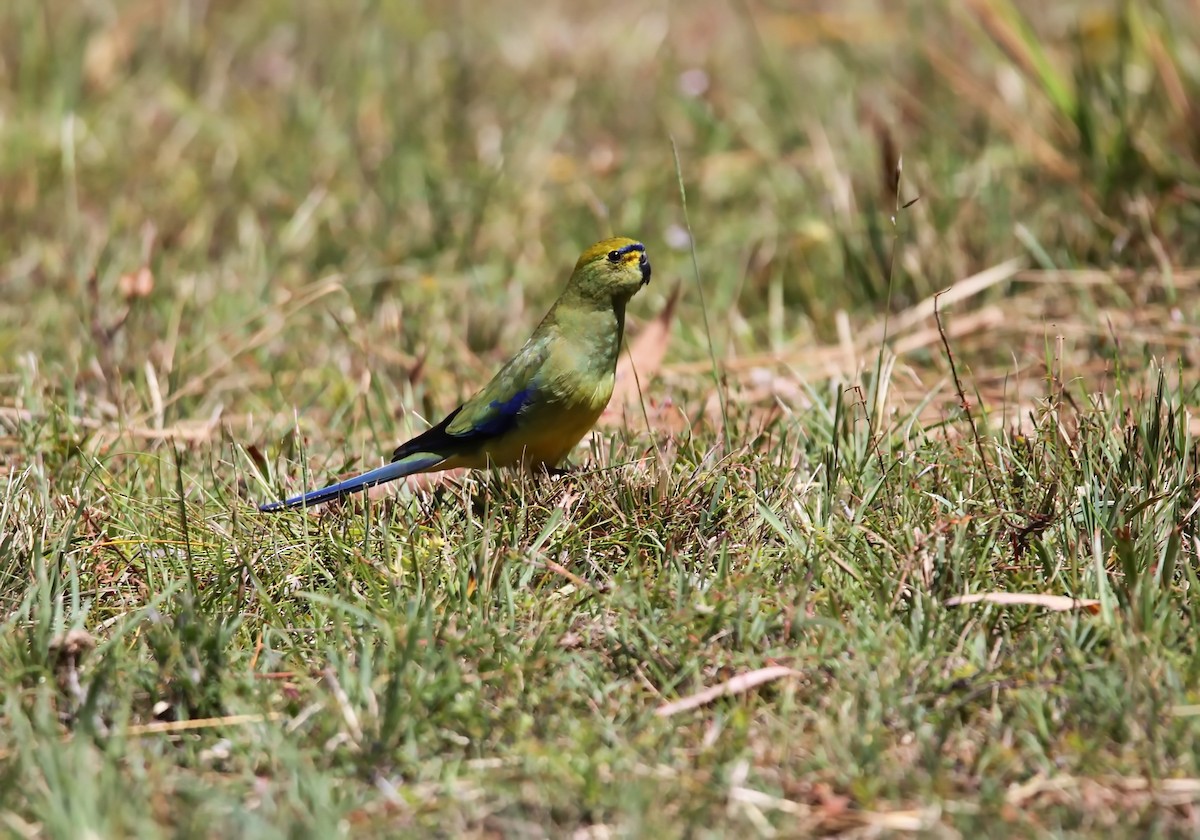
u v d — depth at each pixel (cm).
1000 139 1594
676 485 938
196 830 650
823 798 687
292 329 1363
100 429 1119
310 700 764
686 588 839
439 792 695
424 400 1173
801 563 862
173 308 1364
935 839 657
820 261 1462
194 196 1639
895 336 1305
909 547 859
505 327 1378
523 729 737
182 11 1994
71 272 1459
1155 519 869
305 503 950
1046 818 672
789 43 1984
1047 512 887
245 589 873
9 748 727
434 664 770
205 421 1181
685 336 1345
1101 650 776
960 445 994
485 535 871
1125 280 1299
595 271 981
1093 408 986
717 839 653
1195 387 1039
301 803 674
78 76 1862
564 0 2267
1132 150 1411
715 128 1691
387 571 877
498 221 1564
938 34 1927
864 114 1691
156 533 952
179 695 770
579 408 993
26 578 889
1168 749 704
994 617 812
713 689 759
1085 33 1636
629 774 699
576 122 1805
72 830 639
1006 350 1259
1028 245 1372
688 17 2147
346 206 1597
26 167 1670
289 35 2039
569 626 825
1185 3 1672
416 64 1938
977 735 734
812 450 1023
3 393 1231
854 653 781
